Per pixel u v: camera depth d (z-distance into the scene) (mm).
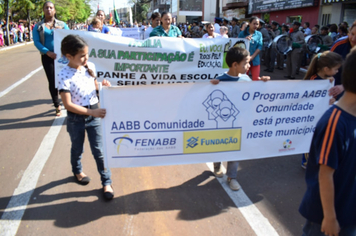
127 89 2672
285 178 3496
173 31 5711
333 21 16125
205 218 2775
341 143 1492
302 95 2973
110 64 4516
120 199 3064
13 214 2824
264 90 2877
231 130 2922
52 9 5129
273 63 10875
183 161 2928
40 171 3629
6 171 3648
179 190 3234
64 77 2650
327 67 3203
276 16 22344
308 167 1705
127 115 2736
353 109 1520
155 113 2762
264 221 2727
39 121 5484
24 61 15445
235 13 30438
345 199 1623
